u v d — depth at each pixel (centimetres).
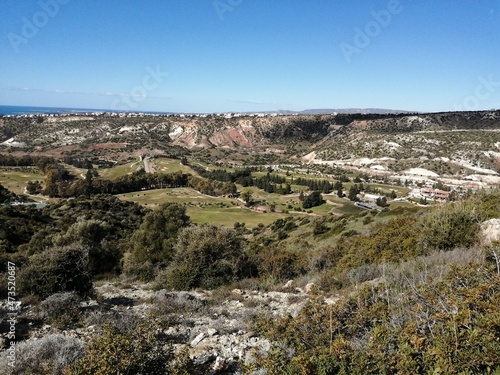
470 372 323
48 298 778
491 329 360
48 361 493
